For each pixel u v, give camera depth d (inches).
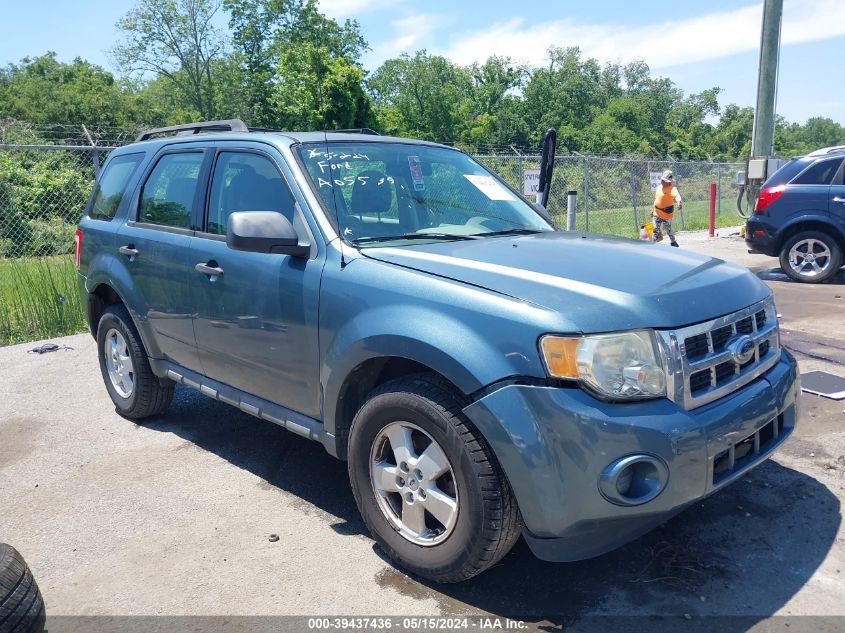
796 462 167.3
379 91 2947.8
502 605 118.4
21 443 193.9
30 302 329.4
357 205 148.7
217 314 161.2
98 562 135.0
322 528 145.8
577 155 617.6
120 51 1956.2
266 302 147.3
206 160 173.8
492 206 173.2
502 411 107.7
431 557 120.6
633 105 3398.1
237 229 132.8
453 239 147.6
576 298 111.7
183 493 162.4
